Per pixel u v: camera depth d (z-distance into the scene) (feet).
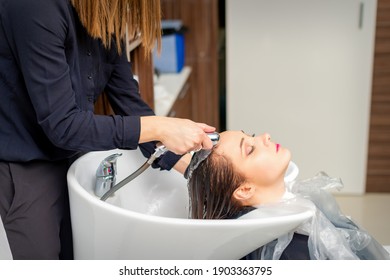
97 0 3.49
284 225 3.17
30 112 3.68
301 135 10.64
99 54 4.14
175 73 10.38
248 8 10.02
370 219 9.76
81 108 3.97
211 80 11.37
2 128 3.73
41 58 3.24
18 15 3.19
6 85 3.63
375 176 10.66
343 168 10.69
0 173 3.73
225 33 10.77
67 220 4.18
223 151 3.92
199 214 4.08
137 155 4.55
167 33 10.05
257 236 3.22
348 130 10.43
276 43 10.14
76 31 3.76
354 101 10.23
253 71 10.39
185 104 10.49
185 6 10.84
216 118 11.62
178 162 4.46
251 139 3.98
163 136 3.53
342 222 3.95
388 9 9.57
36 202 3.75
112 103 4.67
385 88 10.05
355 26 9.79
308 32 9.98
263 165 3.83
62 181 4.03
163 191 4.61
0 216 3.52
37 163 3.84
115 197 4.13
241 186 3.90
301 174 10.88
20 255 3.68
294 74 10.27
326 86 10.23
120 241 3.44
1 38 3.42
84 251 3.77
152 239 3.31
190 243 3.28
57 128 3.37
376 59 9.89
